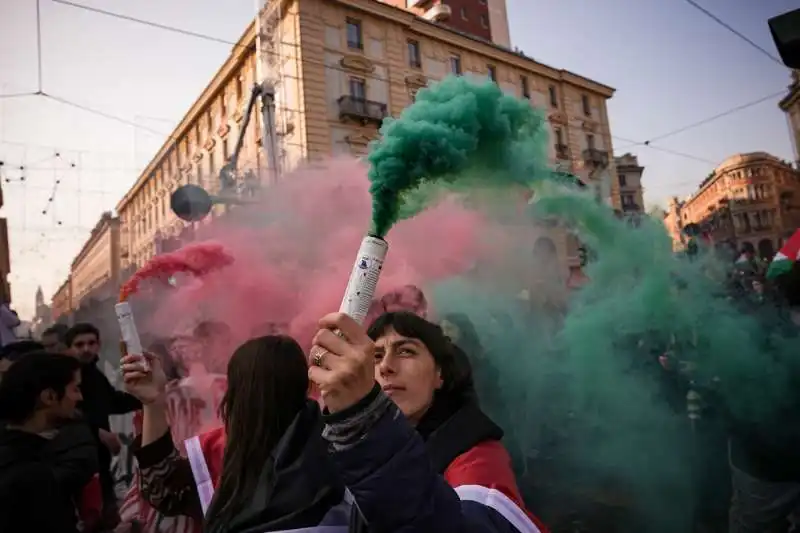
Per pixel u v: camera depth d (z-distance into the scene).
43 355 2.26
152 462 1.68
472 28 25.25
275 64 17.81
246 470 1.31
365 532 1.06
